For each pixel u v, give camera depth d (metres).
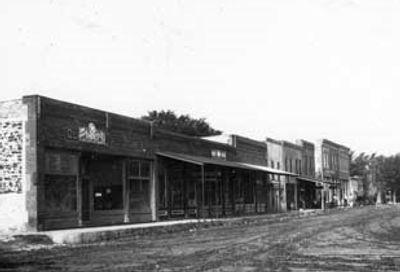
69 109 27.09
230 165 39.59
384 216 48.31
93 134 28.94
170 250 19.30
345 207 82.50
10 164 25.14
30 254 18.02
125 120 32.12
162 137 36.78
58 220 26.17
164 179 37.25
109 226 28.67
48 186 25.64
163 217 36.66
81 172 28.39
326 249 19.78
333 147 88.38
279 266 14.92
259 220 41.69
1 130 25.44
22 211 24.69
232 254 17.94
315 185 75.81
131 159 33.09
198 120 83.31
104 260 16.28
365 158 130.50
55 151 26.27
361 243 22.30
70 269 14.29
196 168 41.38
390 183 124.19
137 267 14.59
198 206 41.16
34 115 24.78
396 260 16.47
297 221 40.16
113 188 32.09
